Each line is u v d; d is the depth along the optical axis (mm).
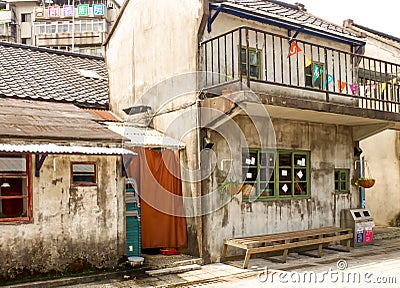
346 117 10742
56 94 10797
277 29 10977
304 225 11164
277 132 10750
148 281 7910
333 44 12219
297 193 11195
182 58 9984
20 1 36188
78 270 8023
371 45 15828
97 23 34531
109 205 8477
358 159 12719
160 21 10797
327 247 11438
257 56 10570
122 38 12273
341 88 11000
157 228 9375
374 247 11586
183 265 8930
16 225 7473
